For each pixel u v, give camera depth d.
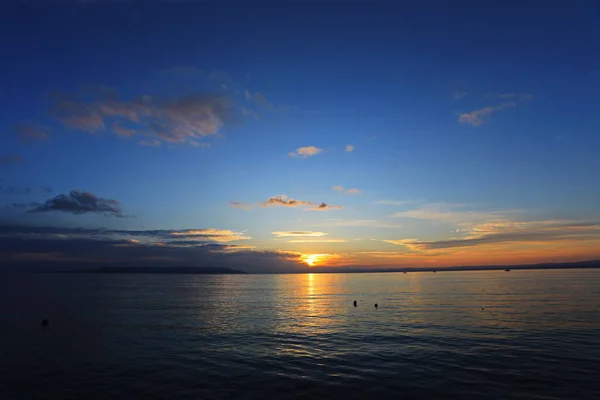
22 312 62.53
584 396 21.33
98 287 148.00
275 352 32.75
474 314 54.22
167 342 37.41
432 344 34.78
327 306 71.81
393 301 78.50
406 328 43.84
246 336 40.41
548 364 27.48
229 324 48.91
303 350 33.44
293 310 65.25
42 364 29.27
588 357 29.27
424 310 60.72
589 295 82.50
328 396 21.84
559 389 22.42
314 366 28.11
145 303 79.12
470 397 21.33
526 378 24.45
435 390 22.55
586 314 52.19
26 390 23.42
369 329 43.81
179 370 27.39
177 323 49.94
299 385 23.78
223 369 27.55
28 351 33.69
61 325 48.25
